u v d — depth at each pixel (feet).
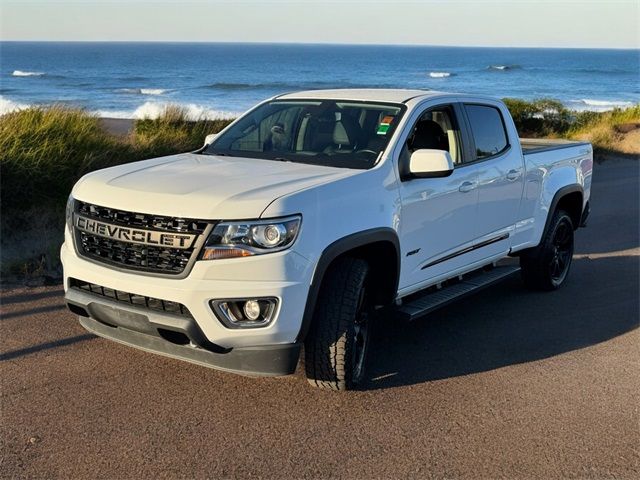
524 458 12.45
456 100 18.99
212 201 12.87
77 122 33.30
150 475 11.48
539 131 77.41
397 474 11.76
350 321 13.99
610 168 59.36
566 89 285.64
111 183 14.21
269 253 12.69
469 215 18.61
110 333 14.17
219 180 14.11
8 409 13.61
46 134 30.60
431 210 16.92
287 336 13.06
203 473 11.58
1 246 24.57
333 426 13.35
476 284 19.48
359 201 14.49
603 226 35.42
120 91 222.48
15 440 12.43
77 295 13.99
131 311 13.15
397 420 13.71
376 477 11.65
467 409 14.34
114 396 14.29
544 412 14.34
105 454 12.07
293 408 14.03
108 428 12.98
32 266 22.93
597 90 285.02
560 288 24.20
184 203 12.92
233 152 17.74
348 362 14.19
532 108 79.41
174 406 13.94
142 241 13.00
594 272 26.53
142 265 13.10
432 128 17.83
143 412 13.65
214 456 12.12
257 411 13.85
